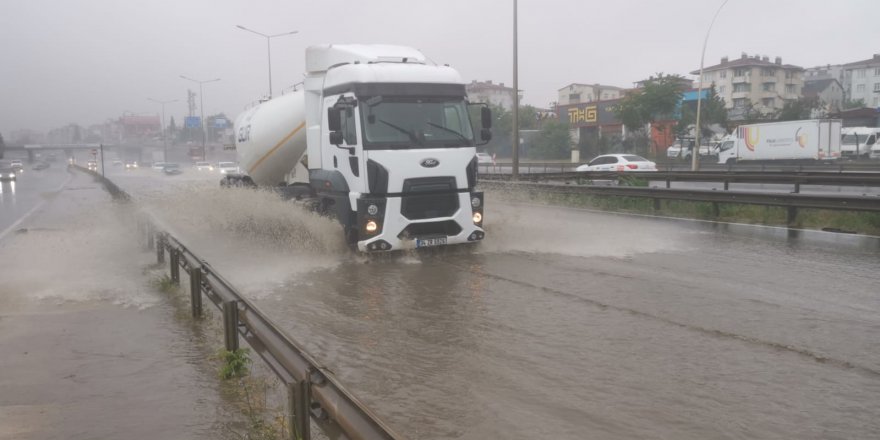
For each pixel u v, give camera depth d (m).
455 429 4.20
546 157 67.75
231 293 5.73
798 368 5.11
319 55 12.05
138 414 4.51
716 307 7.02
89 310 7.56
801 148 39.50
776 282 8.19
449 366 5.38
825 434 4.00
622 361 5.38
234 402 4.70
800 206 13.38
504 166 56.09
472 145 10.48
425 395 4.77
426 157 10.02
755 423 4.17
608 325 6.44
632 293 7.77
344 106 10.13
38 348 6.09
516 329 6.39
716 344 5.75
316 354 5.75
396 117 10.04
